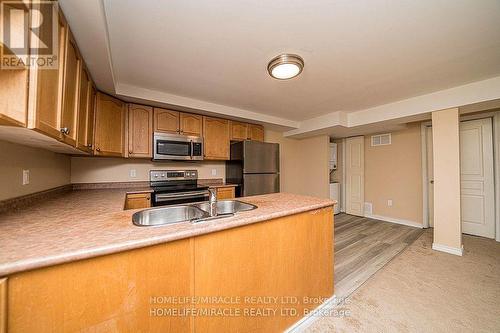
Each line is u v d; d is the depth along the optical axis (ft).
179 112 10.08
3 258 2.11
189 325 3.25
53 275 2.28
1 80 2.68
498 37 5.21
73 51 4.56
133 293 2.75
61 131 3.84
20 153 4.70
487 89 7.50
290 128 14.38
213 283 3.48
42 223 3.39
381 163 14.56
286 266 4.58
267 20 4.61
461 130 11.06
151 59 6.19
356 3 4.14
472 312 5.19
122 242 2.60
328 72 7.05
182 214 5.23
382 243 10.03
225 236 3.62
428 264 7.70
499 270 7.19
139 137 9.00
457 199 8.38
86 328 2.45
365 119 11.32
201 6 4.18
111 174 9.42
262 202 5.56
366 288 6.29
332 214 5.80
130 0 4.00
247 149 11.46
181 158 9.98
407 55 6.03
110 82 6.86
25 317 2.14
